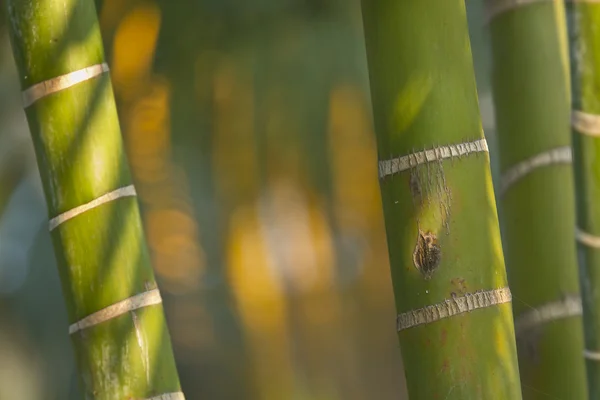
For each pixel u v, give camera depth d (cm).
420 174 169
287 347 361
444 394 168
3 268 379
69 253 168
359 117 318
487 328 168
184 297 359
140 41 308
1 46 298
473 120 169
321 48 312
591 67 175
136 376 167
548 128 186
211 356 367
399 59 169
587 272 176
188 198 327
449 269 168
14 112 324
